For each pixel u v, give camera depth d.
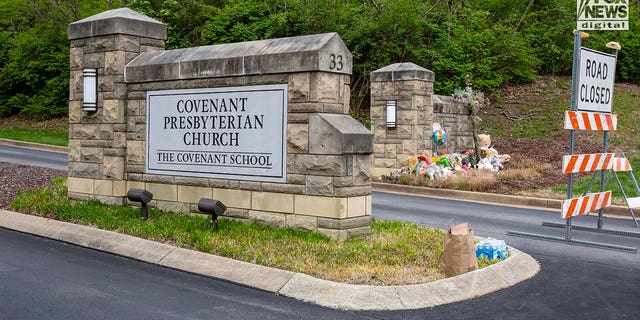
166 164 10.07
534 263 7.93
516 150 22.20
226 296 6.31
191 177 9.76
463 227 7.05
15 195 11.40
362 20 27.55
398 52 27.20
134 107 10.47
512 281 7.07
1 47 34.44
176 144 9.94
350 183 8.26
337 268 6.87
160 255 7.66
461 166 18.34
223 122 9.33
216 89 9.38
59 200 10.93
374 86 18.52
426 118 18.25
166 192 10.08
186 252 7.57
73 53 11.05
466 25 30.55
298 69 8.41
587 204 9.91
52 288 6.45
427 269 7.01
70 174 11.18
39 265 7.41
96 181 10.78
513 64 29.17
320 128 8.25
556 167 19.23
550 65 30.80
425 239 8.46
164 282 6.79
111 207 10.27
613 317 5.88
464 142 21.33
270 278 6.65
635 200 11.30
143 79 10.20
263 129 8.88
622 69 29.58
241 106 9.11
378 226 9.39
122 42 10.45
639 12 33.03
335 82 8.55
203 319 5.56
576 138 22.84
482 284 6.71
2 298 6.06
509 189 15.81
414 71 17.75
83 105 10.75
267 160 8.85
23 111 32.66
